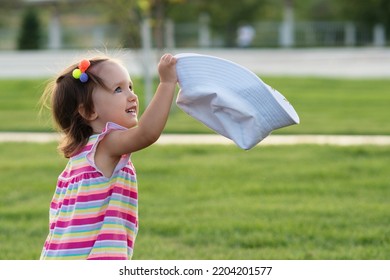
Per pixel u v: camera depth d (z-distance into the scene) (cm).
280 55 5159
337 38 7075
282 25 6931
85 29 7038
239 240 1095
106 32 6994
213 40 7112
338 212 1238
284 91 3231
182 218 1219
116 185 682
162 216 1233
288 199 1337
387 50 5841
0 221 1220
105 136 679
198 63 675
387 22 7150
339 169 1567
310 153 1762
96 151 681
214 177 1520
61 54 5597
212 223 1182
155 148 1859
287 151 1795
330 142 1917
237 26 7150
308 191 1392
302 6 8250
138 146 669
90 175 678
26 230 1165
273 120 666
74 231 671
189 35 6888
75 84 691
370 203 1295
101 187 677
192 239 1105
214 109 671
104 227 673
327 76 3878
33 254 1033
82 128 693
